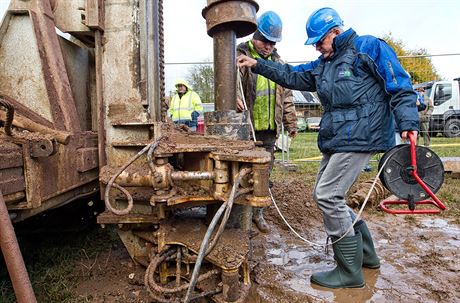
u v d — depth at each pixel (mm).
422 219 3961
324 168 2545
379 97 2211
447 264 2811
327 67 2348
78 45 2424
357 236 2404
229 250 1966
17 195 1560
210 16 2432
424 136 8953
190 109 8516
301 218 3957
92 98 2578
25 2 2004
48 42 2002
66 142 1800
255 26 2465
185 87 8562
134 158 1821
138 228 2305
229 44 2457
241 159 1734
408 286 2459
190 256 2018
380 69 2125
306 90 2785
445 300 2281
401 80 2088
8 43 1995
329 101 2328
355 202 4293
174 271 2135
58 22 2195
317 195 2381
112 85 2221
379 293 2361
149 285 1863
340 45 2260
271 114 3611
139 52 2191
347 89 2201
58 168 1826
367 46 2174
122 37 2191
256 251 3061
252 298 2266
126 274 2473
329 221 2398
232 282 1843
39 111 1977
